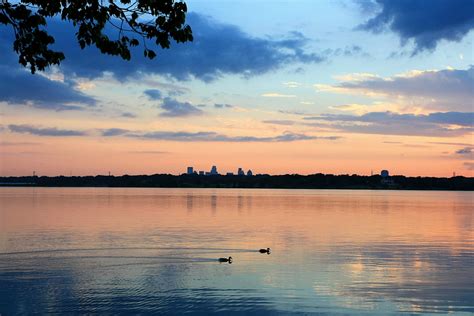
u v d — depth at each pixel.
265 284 31.64
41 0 10.80
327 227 72.81
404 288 30.70
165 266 38.12
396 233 64.88
